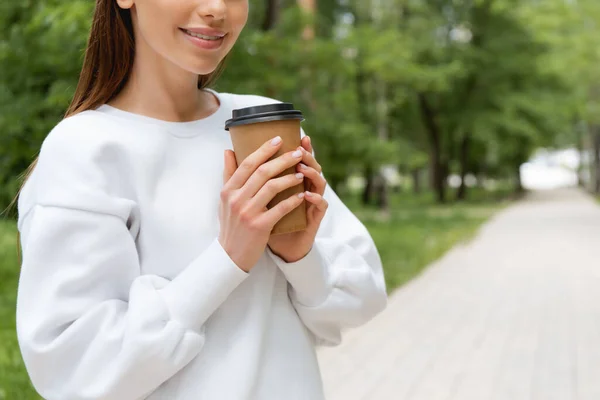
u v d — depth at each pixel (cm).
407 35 2220
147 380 104
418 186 4462
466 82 2995
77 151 111
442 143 3606
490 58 2909
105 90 122
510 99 2972
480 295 873
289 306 124
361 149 1323
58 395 105
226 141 122
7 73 584
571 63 2172
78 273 107
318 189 109
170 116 123
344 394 479
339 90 1277
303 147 109
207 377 112
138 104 123
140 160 114
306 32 1088
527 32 2916
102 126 115
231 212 105
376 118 2080
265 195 103
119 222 110
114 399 104
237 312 116
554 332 665
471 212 2733
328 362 560
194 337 106
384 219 2202
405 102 2998
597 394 479
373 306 129
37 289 106
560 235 1741
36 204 111
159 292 108
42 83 591
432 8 2820
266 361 118
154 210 114
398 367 546
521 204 3441
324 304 122
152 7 111
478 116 2978
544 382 508
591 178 4572
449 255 1332
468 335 653
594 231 1848
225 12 111
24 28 571
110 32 122
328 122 1173
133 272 112
